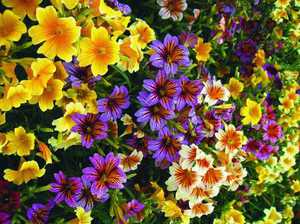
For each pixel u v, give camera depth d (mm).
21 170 443
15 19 413
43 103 439
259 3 780
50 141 464
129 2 578
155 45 515
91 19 450
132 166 516
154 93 512
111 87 515
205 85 562
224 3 659
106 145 522
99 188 477
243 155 619
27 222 458
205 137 587
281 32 800
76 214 472
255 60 719
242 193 671
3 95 424
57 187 469
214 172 554
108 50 442
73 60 462
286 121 758
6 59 419
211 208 568
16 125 470
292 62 822
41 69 420
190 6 636
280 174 773
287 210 763
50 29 417
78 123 468
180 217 557
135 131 532
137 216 526
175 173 536
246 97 689
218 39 639
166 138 532
